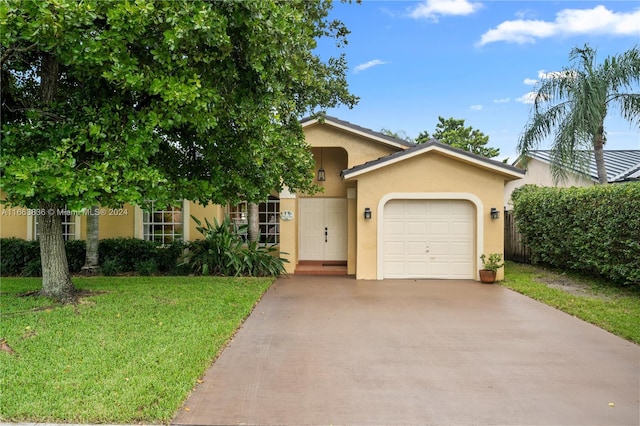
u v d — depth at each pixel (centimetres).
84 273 1145
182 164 816
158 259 1216
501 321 697
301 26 688
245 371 475
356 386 437
